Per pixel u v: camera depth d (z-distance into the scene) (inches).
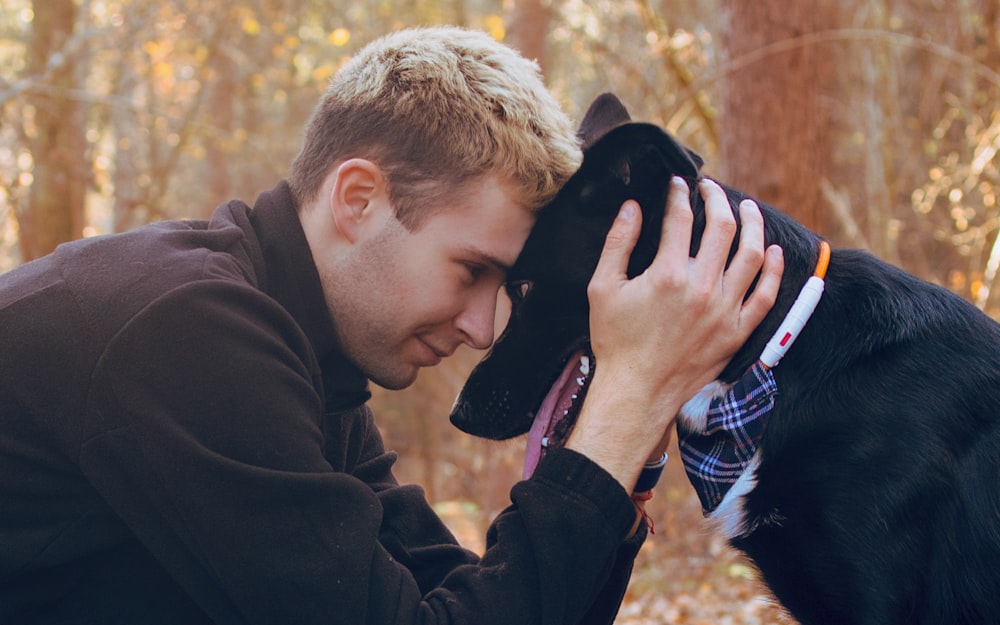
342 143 74.4
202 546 63.6
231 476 62.8
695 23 412.8
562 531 68.6
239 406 63.6
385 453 93.3
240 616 65.9
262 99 692.1
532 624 67.1
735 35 244.7
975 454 75.5
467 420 98.2
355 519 65.5
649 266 82.6
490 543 73.2
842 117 413.7
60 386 63.4
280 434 64.4
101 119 465.1
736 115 243.4
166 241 68.9
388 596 65.7
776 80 239.5
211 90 592.4
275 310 67.8
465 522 372.2
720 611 221.1
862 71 363.3
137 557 67.4
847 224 276.4
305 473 64.2
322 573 63.5
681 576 265.1
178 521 63.6
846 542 76.2
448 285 74.2
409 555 85.0
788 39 240.5
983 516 74.3
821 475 77.6
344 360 77.3
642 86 385.7
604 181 85.0
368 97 73.3
